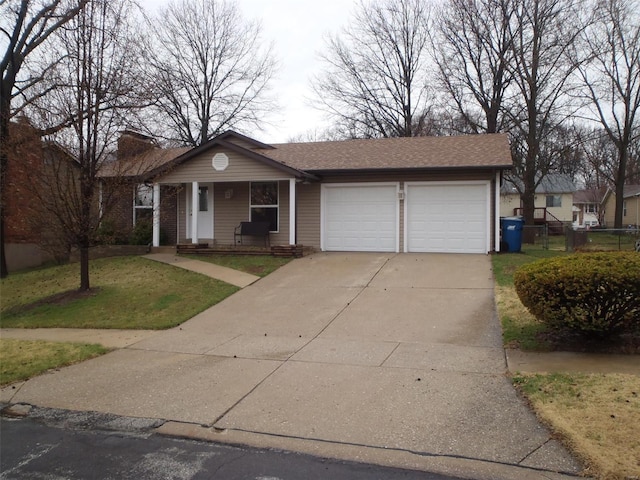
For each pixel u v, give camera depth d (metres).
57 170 10.88
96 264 14.84
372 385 5.47
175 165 15.51
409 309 8.98
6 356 7.20
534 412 4.51
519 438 4.06
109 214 12.43
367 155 16.97
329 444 4.17
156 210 15.43
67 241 11.45
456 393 5.11
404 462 3.81
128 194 12.48
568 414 4.29
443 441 4.10
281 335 7.91
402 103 35.44
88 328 9.12
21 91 15.51
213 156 15.69
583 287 5.96
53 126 10.49
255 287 11.44
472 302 9.16
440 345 6.93
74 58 10.57
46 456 4.20
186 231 18.05
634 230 17.72
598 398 4.55
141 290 11.42
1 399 5.64
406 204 15.70
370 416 4.66
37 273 15.03
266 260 14.35
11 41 16.03
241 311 9.60
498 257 13.85
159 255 15.90
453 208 15.35
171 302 10.38
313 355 6.74
